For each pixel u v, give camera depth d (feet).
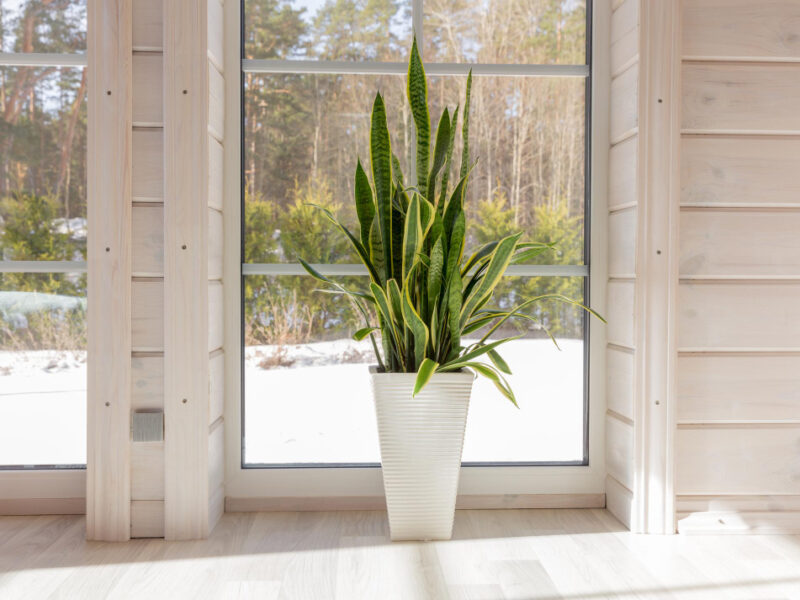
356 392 7.71
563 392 7.80
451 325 6.48
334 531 6.92
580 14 7.71
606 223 7.70
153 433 6.67
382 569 5.94
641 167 6.86
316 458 7.72
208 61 6.72
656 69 6.82
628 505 7.05
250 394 7.67
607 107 7.64
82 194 7.39
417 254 6.37
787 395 7.00
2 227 7.36
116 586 5.57
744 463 7.00
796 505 7.04
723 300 6.98
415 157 7.64
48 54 7.27
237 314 7.53
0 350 7.39
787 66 6.92
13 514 7.34
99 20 6.57
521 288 7.75
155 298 6.74
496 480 7.69
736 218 6.95
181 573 5.83
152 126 6.69
